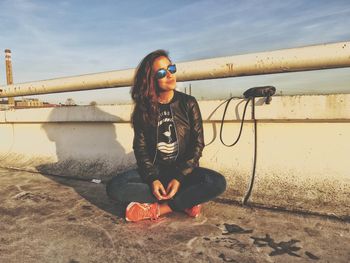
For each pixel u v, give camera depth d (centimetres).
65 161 303
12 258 135
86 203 209
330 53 179
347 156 190
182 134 180
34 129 337
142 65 182
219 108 221
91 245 146
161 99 184
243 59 207
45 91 328
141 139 184
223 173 226
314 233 154
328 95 187
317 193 190
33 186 253
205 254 135
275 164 211
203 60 226
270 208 190
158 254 136
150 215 175
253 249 139
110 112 271
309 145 201
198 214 178
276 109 201
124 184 174
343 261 127
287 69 196
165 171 186
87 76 289
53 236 157
